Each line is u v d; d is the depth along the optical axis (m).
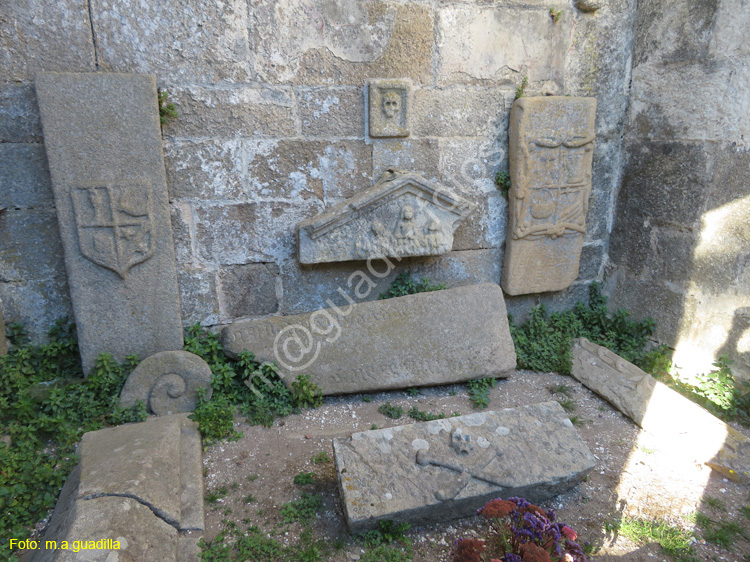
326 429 3.24
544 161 3.93
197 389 3.31
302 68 3.44
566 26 3.91
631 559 2.29
